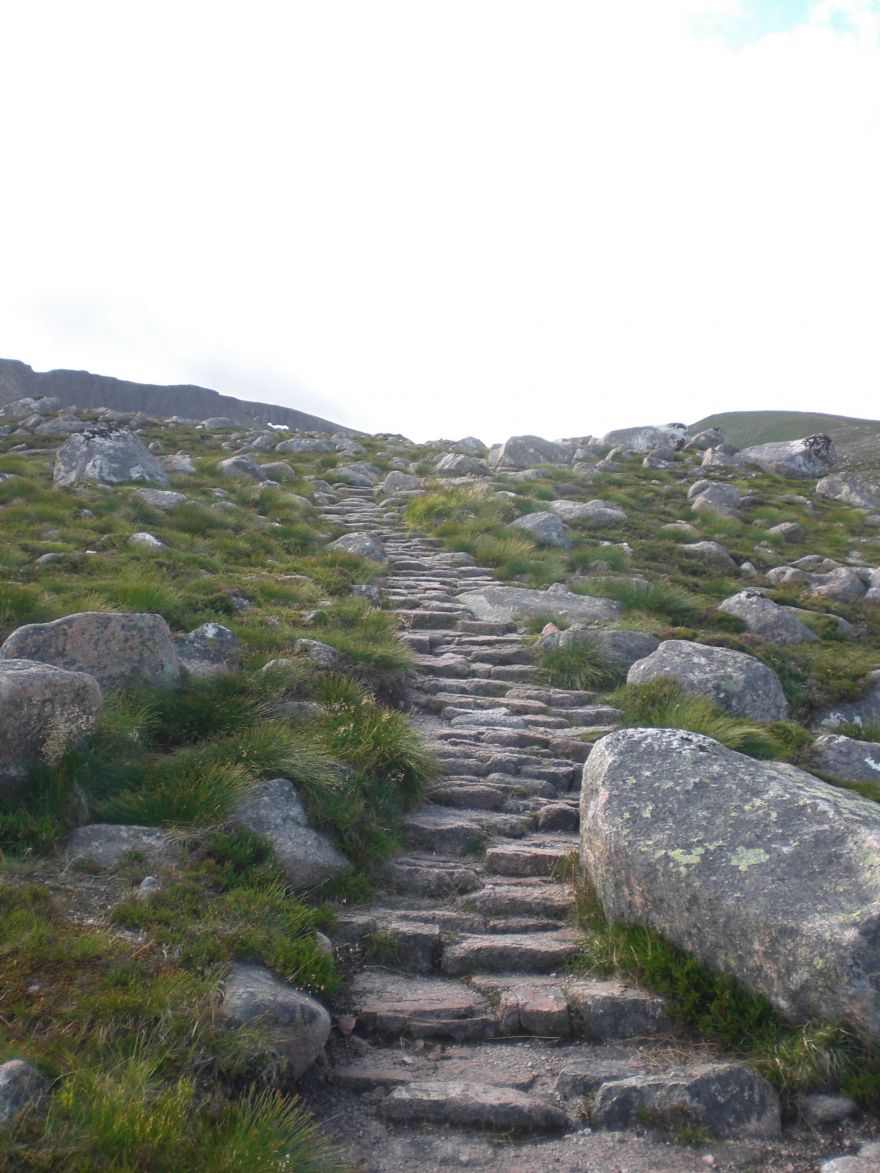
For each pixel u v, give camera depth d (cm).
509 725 629
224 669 593
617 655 741
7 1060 261
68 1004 293
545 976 388
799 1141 304
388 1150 295
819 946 329
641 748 431
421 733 601
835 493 1719
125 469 1290
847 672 793
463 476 1605
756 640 838
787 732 644
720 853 370
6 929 321
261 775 467
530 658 755
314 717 544
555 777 555
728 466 1936
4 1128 242
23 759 420
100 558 834
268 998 313
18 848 387
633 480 1705
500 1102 310
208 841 412
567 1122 310
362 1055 338
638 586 931
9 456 1395
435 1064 337
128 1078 267
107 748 457
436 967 394
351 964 381
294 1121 284
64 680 433
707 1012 350
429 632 811
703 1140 302
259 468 1510
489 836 489
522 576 1009
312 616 749
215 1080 287
